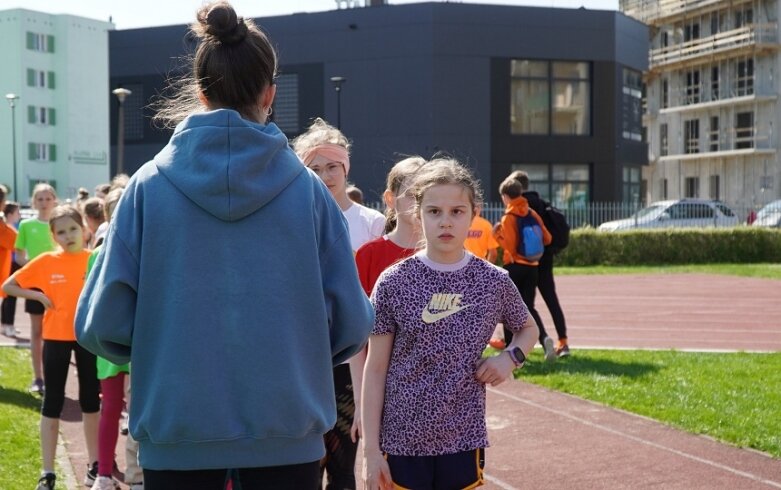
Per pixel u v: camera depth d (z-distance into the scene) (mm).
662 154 57000
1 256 8906
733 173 52438
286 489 2570
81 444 6965
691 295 19984
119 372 5582
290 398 2500
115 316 2521
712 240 30969
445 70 37188
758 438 6832
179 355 2475
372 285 4684
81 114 72500
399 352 3641
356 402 4230
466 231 3656
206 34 2715
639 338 13133
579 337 13234
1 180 69312
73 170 71938
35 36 70062
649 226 33250
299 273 2559
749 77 51406
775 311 16766
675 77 55938
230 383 2486
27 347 12008
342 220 2742
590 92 38875
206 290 2496
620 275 26062
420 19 37094
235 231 2527
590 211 34125
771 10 49844
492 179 37688
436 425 3553
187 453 2506
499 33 37562
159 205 2533
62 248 6125
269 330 2504
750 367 9922
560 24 38250
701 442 6898
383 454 3637
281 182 2570
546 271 10641
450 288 3615
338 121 35969
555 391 8766
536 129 38375
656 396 8328
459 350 3580
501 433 7262
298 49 38531
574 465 6363
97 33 73438
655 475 6109
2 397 8383
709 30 53688
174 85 3051
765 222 34625
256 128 2588
